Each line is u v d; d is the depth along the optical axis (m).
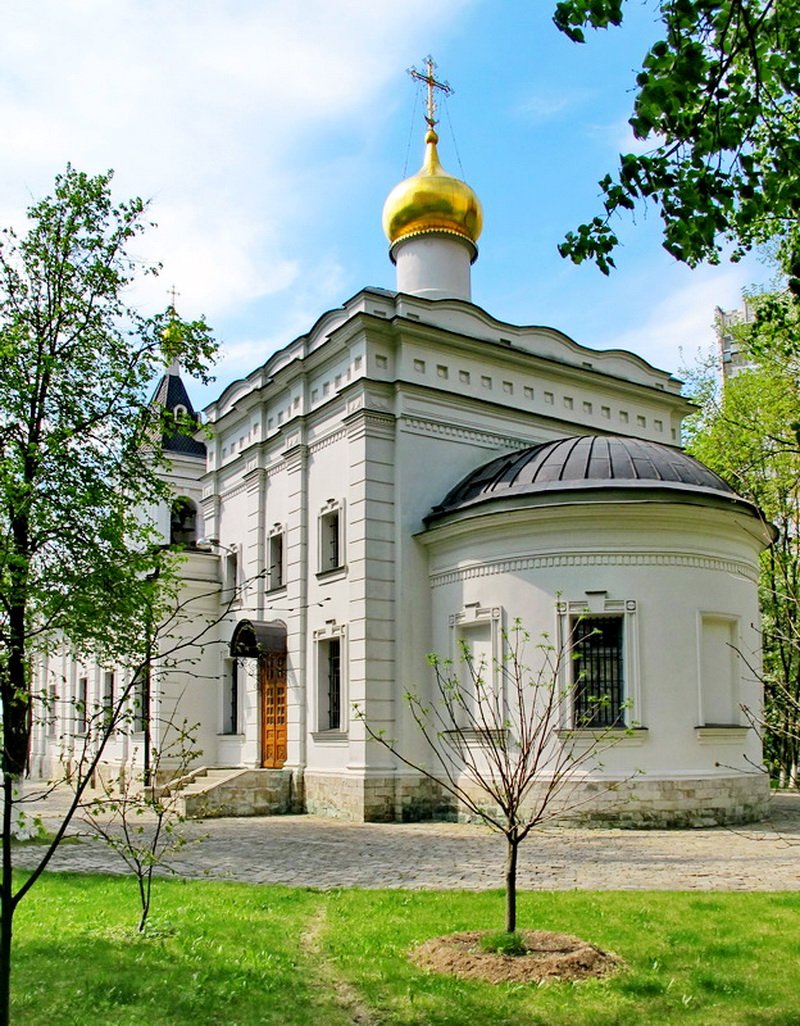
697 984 7.43
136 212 16.48
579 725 18.44
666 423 27.73
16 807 17.47
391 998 7.26
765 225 13.02
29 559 13.05
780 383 26.05
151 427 16.33
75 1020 6.81
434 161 27.41
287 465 25.61
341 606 22.50
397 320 22.47
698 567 19.53
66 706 38.84
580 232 7.93
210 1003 7.15
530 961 7.91
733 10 7.25
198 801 22.22
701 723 18.78
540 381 25.06
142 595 13.66
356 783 20.89
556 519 19.48
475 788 19.92
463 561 20.94
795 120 10.30
